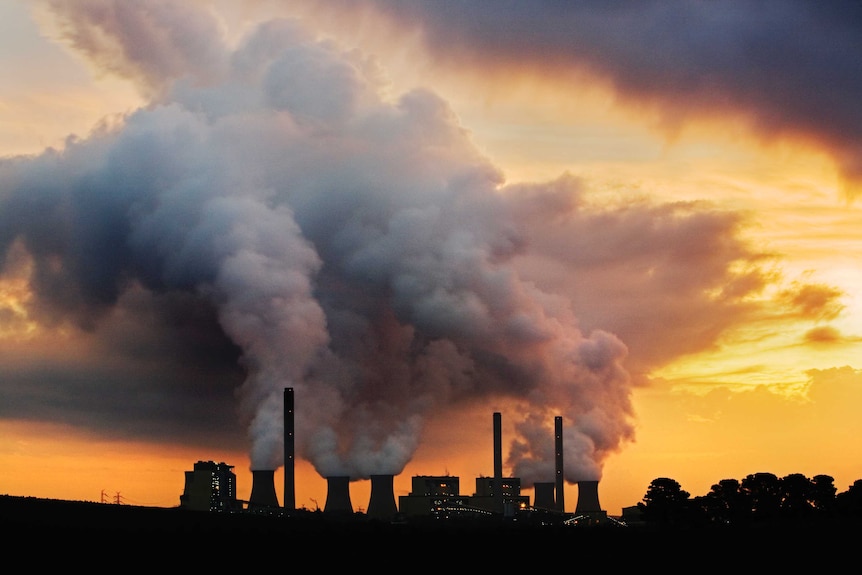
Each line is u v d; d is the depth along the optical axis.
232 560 173.25
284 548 183.50
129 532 190.50
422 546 188.75
